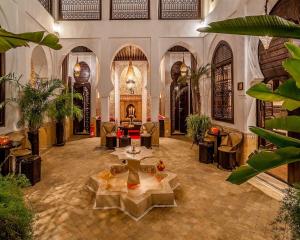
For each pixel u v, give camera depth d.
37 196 4.34
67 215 3.64
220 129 7.22
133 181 4.41
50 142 8.98
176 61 12.15
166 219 3.54
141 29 9.05
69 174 5.68
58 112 7.73
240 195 4.46
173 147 9.14
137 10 9.26
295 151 1.19
